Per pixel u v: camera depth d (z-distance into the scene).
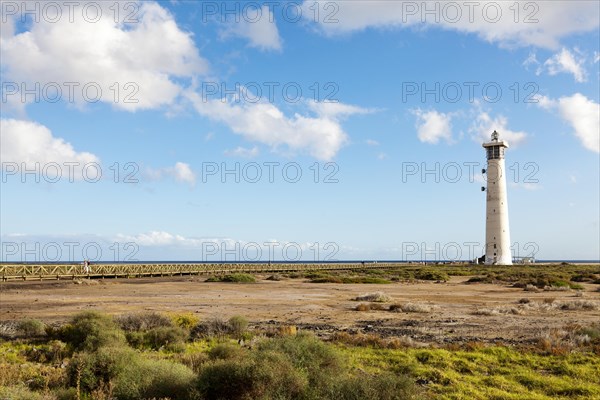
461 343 18.62
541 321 25.11
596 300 36.53
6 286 44.16
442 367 14.66
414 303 32.44
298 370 10.44
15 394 9.67
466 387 12.58
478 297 40.62
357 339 18.36
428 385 12.80
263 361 10.20
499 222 109.81
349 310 29.86
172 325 20.91
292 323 24.02
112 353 12.27
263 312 28.41
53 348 16.45
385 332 21.27
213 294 40.31
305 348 12.30
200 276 72.94
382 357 15.70
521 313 28.31
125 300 34.00
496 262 109.88
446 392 12.24
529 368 14.75
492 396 11.92
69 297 35.50
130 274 65.31
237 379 9.94
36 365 14.38
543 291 47.69
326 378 10.41
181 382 10.58
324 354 12.29
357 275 81.19
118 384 10.91
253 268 94.19
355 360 15.12
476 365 14.98
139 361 12.34
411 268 112.19
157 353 15.93
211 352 14.16
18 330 20.20
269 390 9.70
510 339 19.55
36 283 48.69
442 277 72.19
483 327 22.94
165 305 31.28
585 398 11.81
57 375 12.38
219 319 22.03
